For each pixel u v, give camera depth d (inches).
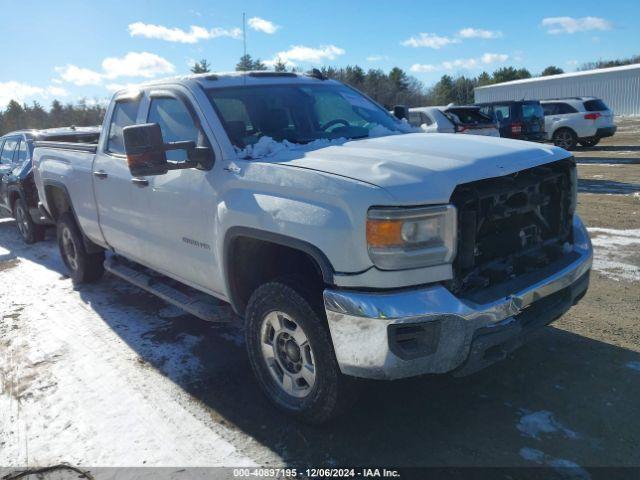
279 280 125.2
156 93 169.6
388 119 184.1
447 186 107.8
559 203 138.4
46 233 372.5
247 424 132.2
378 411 134.3
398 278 105.7
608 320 179.9
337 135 161.6
